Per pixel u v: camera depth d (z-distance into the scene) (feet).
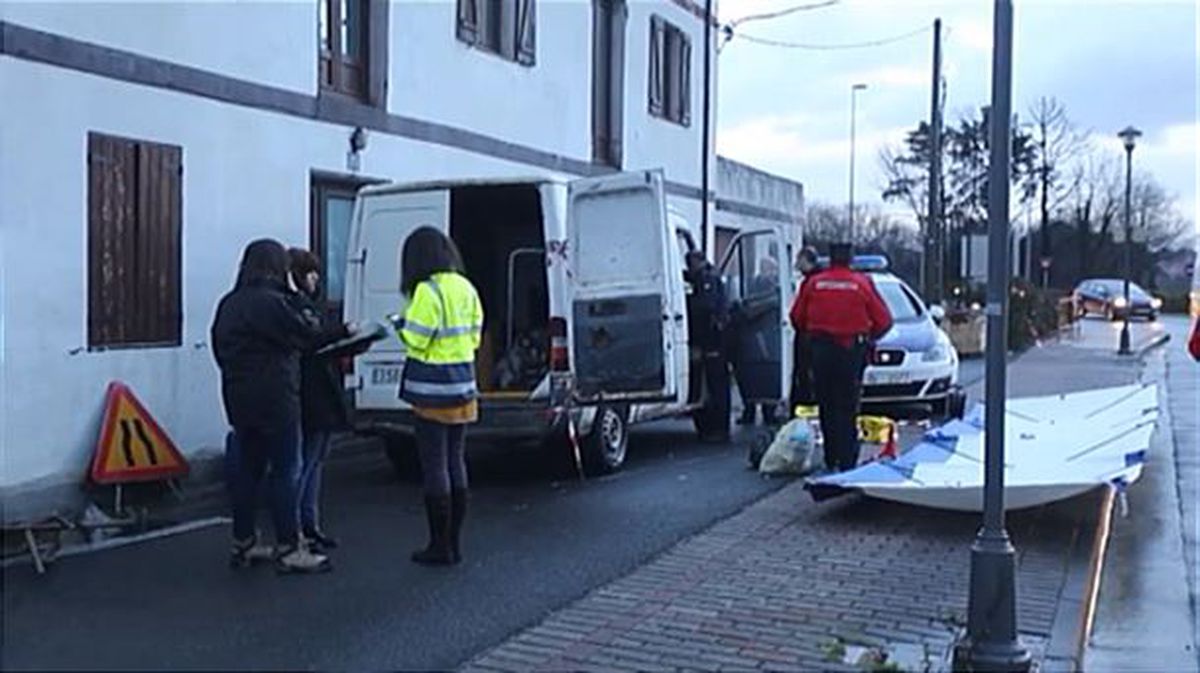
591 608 21.74
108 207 31.40
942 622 20.90
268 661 17.95
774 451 35.55
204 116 34.68
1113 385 65.21
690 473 36.04
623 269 34.32
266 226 37.32
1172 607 22.63
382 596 22.35
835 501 31.07
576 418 34.24
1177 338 117.39
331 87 40.91
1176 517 30.32
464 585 23.21
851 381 33.40
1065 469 29.40
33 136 29.17
